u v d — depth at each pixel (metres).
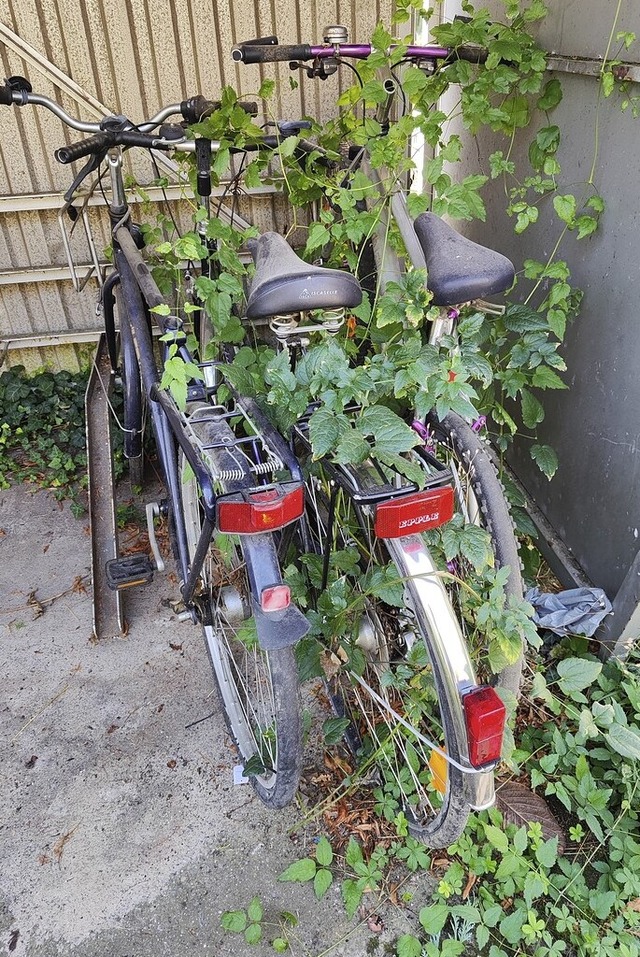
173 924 1.83
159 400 1.94
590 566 2.53
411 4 2.54
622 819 1.92
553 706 2.07
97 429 3.07
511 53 2.34
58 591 2.91
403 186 2.63
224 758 2.23
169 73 3.58
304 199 2.74
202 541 1.67
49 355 4.11
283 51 2.29
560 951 1.72
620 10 2.00
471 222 3.19
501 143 2.82
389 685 1.83
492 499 1.92
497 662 1.81
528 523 2.56
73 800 2.13
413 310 1.85
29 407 3.86
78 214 2.98
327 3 3.53
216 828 2.04
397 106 2.68
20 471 3.62
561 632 2.32
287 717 1.64
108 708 2.41
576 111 2.31
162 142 2.34
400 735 1.99
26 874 1.95
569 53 2.28
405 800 1.94
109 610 2.73
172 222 3.00
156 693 2.46
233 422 1.88
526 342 2.28
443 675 1.48
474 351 1.89
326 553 1.82
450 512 1.51
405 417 2.09
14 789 2.16
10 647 2.65
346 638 1.88
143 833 2.04
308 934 1.80
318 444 1.56
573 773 2.07
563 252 2.49
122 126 2.37
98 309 3.07
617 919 1.74
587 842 1.93
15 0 3.32
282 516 1.49
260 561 1.54
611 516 2.37
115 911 1.86
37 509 3.39
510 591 1.89
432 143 2.55
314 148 2.59
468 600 1.88
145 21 3.44
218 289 2.09
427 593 1.50
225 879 1.92
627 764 1.95
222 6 3.46
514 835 1.88
